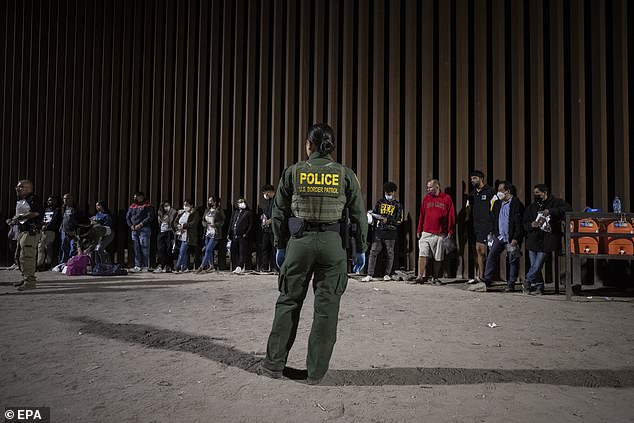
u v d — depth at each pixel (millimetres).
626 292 7812
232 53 11453
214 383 3186
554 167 9289
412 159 9914
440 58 9945
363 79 10328
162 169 11586
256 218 10773
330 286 3248
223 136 11180
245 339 4352
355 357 3773
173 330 4688
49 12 12844
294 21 10859
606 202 8969
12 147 13000
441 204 8555
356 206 3426
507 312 5754
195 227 10508
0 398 2910
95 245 10445
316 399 2910
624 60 9070
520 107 9445
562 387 3121
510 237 7746
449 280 9133
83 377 3283
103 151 12117
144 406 2787
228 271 10438
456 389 3078
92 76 12391
